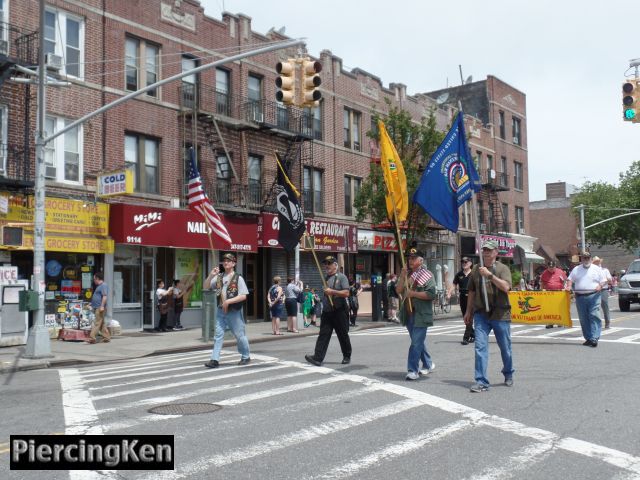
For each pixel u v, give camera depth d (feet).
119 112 67.51
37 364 42.11
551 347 43.16
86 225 62.54
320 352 36.22
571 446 18.83
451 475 16.21
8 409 25.71
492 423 21.67
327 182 95.50
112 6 67.51
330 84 97.19
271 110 85.76
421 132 88.22
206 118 75.15
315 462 17.35
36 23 60.85
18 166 57.67
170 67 73.46
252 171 83.61
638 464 17.12
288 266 88.02
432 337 52.60
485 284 27.84
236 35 82.12
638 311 88.22
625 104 51.31
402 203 35.63
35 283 44.78
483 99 143.43
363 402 25.26
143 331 68.49
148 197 69.72
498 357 38.55
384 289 82.43
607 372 32.30
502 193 143.95
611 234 196.54
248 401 25.77
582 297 43.19
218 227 62.95
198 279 76.13
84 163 63.98
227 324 37.60
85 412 24.21
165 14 73.10
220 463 17.31
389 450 18.47
